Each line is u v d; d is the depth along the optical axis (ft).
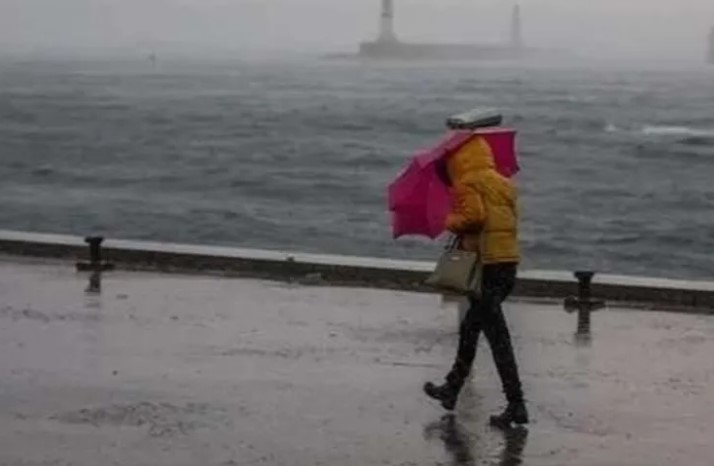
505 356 28.32
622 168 243.40
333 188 206.08
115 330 39.63
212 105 456.45
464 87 643.04
